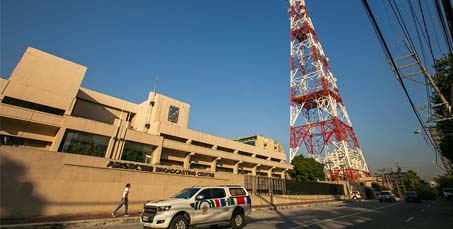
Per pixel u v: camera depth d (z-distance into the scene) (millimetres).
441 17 6582
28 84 28609
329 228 11516
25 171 14719
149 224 9391
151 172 21047
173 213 9453
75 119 27391
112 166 19250
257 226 12258
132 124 43000
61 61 31578
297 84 62250
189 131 41719
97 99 38719
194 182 24312
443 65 21906
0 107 24188
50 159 15883
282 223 13320
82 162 17641
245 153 51781
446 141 25453
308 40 62750
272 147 66250
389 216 16766
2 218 13414
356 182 53000
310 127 58031
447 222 13719
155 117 40406
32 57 29688
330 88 60000
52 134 27641
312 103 60719
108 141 29453
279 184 34562
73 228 11938
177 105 44062
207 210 10594
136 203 19422
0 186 13703
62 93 30562
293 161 52312
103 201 17656
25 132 26172
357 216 16734
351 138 60219
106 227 12172
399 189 76000
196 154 39594
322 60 62719
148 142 32750
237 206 11875
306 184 39562
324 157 55125
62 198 15836
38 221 12602
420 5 6805
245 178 30016
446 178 78750
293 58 64500
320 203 33875
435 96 21922
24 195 14406
